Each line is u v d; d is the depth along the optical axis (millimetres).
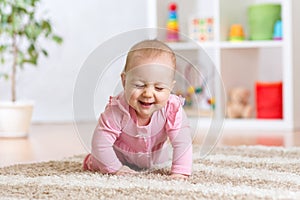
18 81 3461
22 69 3168
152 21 3129
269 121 2912
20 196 1200
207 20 3172
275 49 3238
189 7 3318
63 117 3502
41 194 1210
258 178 1373
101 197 1165
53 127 3164
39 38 3453
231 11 3129
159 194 1188
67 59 3504
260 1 3199
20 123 2705
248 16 3121
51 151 2168
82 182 1341
